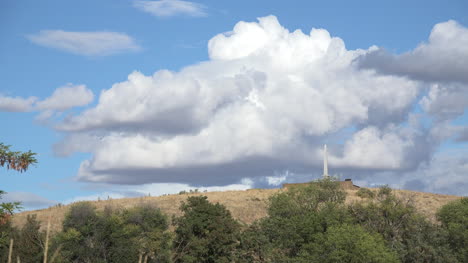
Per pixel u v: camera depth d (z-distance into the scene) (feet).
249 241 204.74
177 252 197.57
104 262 177.17
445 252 193.98
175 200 356.18
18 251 157.79
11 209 93.20
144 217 223.92
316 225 204.54
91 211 199.31
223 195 383.86
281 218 217.15
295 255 207.21
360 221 211.00
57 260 158.30
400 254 190.29
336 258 172.24
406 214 203.72
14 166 85.92
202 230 198.70
